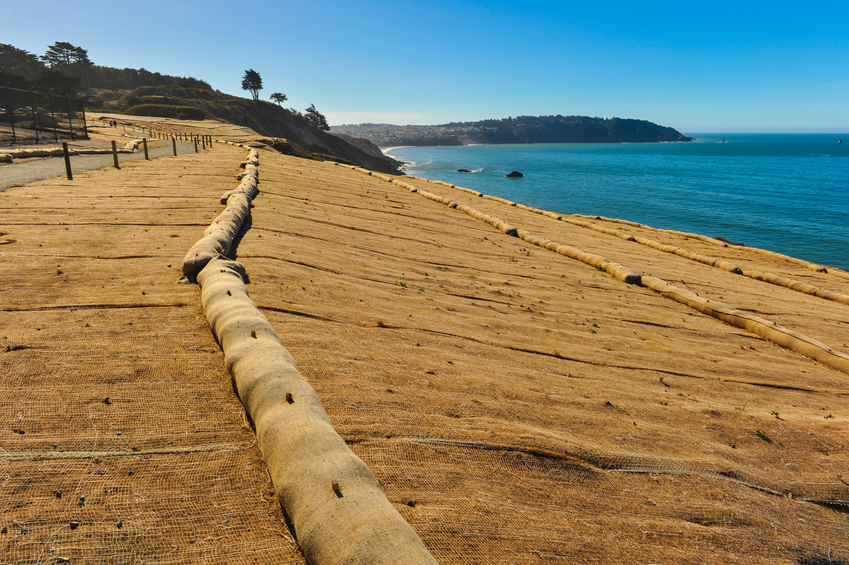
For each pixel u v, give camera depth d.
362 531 2.47
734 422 5.62
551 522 3.21
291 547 2.66
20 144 25.70
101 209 9.73
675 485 4.02
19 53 111.06
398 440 3.63
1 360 3.99
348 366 4.62
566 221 22.42
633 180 86.00
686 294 11.26
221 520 2.77
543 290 10.00
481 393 4.79
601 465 4.00
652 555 3.18
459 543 2.83
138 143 27.91
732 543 3.52
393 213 15.20
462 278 9.59
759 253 21.97
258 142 53.72
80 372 3.94
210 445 3.34
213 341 4.66
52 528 2.56
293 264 7.37
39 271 6.09
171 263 6.75
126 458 3.12
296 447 3.00
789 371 8.02
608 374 6.34
